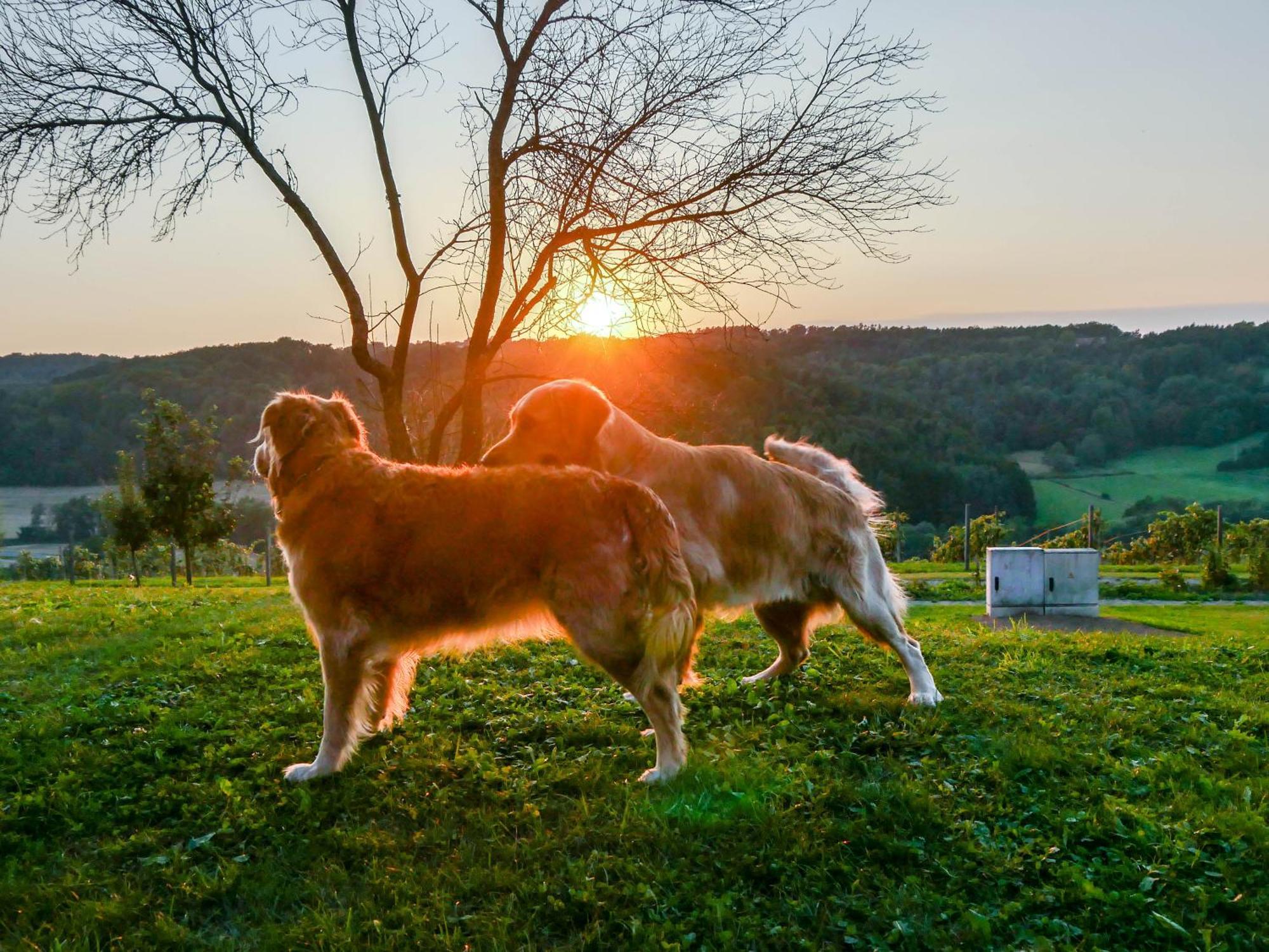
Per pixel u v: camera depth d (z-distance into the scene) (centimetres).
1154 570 2833
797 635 660
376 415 991
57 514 6556
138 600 1264
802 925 356
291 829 428
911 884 379
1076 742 542
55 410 8125
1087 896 369
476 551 455
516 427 586
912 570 2728
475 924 351
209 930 358
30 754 521
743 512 569
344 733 481
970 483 6538
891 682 662
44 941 345
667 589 452
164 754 517
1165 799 467
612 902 362
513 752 520
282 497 491
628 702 602
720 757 500
